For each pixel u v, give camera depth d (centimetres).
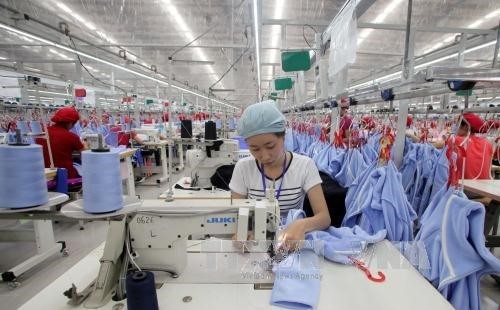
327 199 176
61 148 320
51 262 249
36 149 76
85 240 291
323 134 284
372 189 123
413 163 204
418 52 569
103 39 510
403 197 118
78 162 366
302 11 378
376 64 725
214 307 78
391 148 140
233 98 1691
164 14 425
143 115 1035
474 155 233
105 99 856
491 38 352
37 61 605
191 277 93
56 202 81
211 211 93
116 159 76
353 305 78
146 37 516
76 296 79
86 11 409
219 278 92
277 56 668
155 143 524
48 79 501
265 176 139
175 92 884
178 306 79
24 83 421
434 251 95
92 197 73
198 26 466
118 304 79
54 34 444
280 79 386
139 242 93
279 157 131
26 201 74
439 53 433
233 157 256
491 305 147
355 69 791
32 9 388
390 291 84
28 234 238
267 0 356
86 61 638
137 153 539
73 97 537
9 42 493
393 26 333
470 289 90
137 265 91
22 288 213
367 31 487
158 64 714
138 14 424
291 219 117
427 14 387
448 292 91
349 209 144
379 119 306
